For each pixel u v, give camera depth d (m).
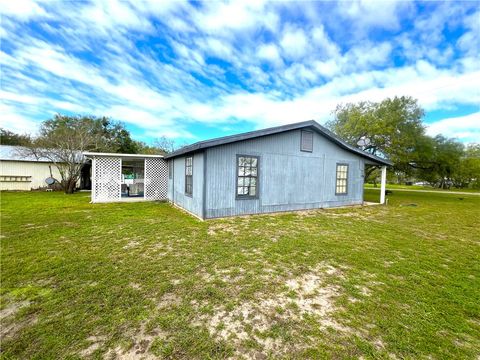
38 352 1.64
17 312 2.09
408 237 4.92
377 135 14.86
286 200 7.66
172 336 1.83
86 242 4.09
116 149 21.84
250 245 4.09
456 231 5.56
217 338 1.82
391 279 2.94
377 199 13.27
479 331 1.98
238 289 2.60
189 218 6.36
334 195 9.03
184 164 7.96
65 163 12.80
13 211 6.76
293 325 2.01
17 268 2.98
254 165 6.98
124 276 2.84
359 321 2.08
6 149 14.41
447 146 16.19
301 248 4.00
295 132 7.76
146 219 6.08
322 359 1.63
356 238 4.74
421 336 1.90
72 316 2.05
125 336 1.82
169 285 2.64
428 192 20.48
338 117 17.47
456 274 3.12
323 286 2.72
